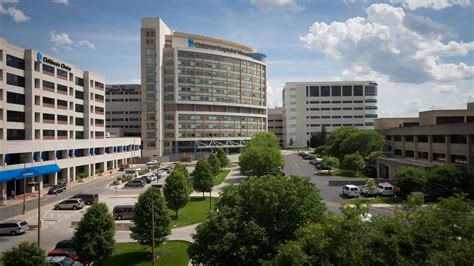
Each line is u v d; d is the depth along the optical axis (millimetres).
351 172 91812
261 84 173500
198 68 147750
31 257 21562
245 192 27688
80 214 51031
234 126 158875
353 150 97438
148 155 140250
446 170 51562
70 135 93438
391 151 89625
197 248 25594
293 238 22953
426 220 20031
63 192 70125
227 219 25359
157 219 32969
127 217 46781
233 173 100000
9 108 69625
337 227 19266
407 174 55281
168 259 32344
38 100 78000
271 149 76875
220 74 153500
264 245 22906
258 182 26312
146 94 140500
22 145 66812
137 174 92125
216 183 79875
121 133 154500
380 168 82062
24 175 58375
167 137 144250
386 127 107688
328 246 18891
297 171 99125
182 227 43344
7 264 21344
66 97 90500
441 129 64438
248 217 25328
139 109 170000
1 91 67062
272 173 72188
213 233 24672
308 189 25516
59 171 78875
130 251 34344
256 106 169125
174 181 48000
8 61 69875
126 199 62219
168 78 144000
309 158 137500
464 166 57281
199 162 61281
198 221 45875
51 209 54469
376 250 18719
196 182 60062
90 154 96938
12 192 63469
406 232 19359
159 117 140250
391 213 45312
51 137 83188
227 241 23578
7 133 69375
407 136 81125
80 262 29188
